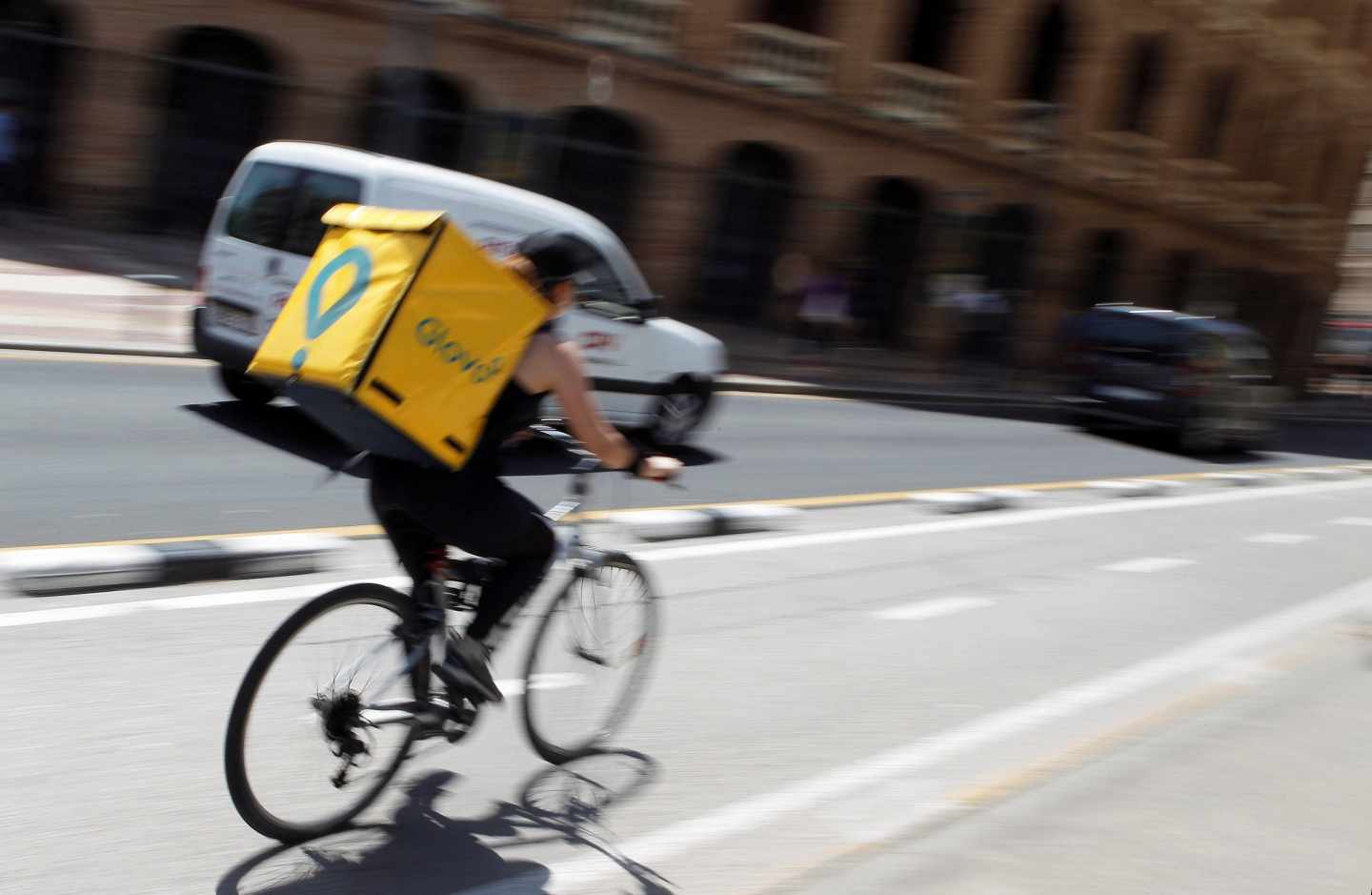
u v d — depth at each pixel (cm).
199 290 1011
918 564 823
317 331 349
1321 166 4144
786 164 2581
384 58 2142
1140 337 1817
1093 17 2933
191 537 670
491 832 388
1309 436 2569
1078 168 3023
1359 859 397
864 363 2158
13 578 544
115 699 447
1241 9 3378
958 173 2780
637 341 1110
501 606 392
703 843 392
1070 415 2020
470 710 400
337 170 958
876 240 2297
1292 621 780
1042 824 403
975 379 2353
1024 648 658
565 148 2225
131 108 1986
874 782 452
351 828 379
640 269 2305
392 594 376
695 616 642
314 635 358
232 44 2092
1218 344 1803
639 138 2409
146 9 1983
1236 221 3691
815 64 2550
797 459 1211
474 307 346
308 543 638
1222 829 410
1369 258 4744
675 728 491
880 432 1517
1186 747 486
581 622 443
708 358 1172
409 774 421
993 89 2800
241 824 371
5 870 330
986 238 2489
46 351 1144
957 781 456
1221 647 698
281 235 968
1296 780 462
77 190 1952
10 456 779
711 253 2345
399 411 338
